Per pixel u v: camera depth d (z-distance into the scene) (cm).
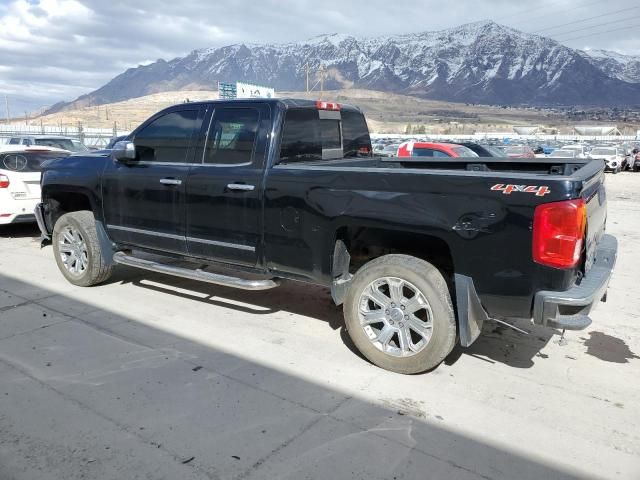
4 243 840
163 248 517
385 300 395
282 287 606
